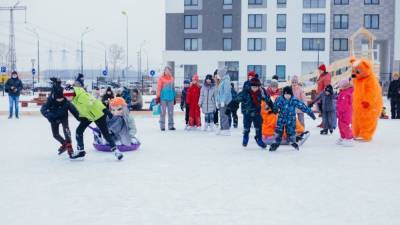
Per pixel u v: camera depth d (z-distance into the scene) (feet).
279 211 21.89
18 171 31.78
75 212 21.76
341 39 192.24
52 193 25.46
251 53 192.13
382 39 191.62
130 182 28.17
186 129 59.11
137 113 79.51
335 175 30.27
